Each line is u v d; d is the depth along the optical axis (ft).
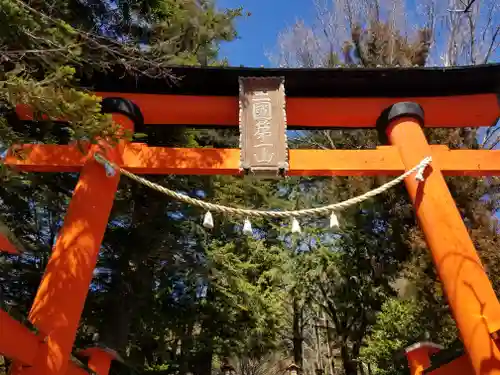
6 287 27.86
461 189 29.94
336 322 45.78
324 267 43.21
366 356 32.53
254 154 17.83
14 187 25.98
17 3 15.48
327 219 42.04
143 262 29.86
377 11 43.37
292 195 48.57
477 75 19.89
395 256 36.70
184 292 35.32
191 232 33.96
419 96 20.58
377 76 20.01
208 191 33.09
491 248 25.80
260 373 62.90
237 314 37.22
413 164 18.02
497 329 13.55
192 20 31.71
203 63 34.40
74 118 14.05
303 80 20.15
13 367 12.91
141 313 30.42
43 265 30.60
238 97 20.51
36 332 13.00
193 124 21.09
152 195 30.71
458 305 14.84
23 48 15.78
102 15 25.44
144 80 20.10
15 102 13.78
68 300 14.39
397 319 30.32
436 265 16.17
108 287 30.68
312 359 68.39
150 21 28.99
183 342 34.35
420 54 40.55
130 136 15.42
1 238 13.19
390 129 19.69
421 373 18.58
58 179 28.40
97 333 29.55
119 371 26.84
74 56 15.97
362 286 41.29
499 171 18.04
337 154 18.43
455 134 32.40
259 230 49.60
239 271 34.83
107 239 29.12
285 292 49.88
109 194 17.24
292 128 21.34
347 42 43.34
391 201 35.83
